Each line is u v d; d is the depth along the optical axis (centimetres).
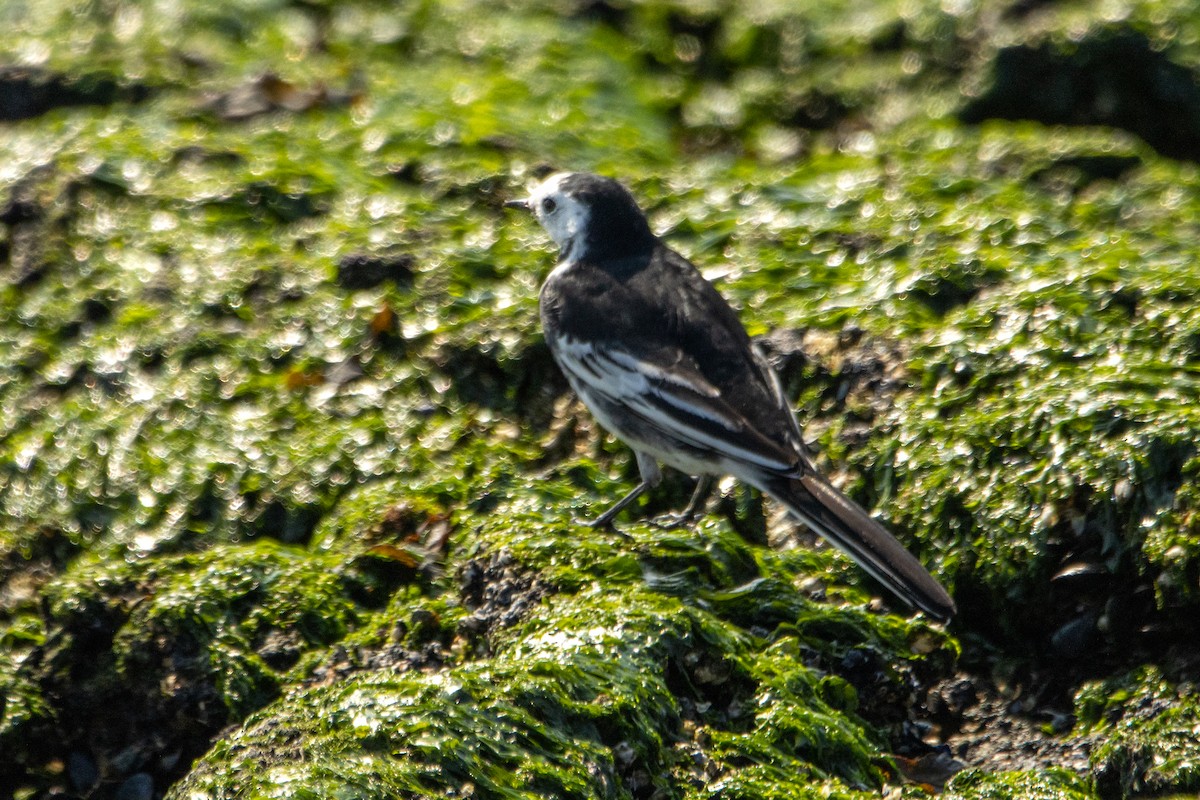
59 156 1478
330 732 757
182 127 1578
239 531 1143
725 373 1001
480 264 1320
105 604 993
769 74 1938
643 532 1015
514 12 1955
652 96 1853
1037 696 966
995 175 1548
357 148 1536
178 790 757
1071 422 1023
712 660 878
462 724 753
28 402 1267
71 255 1390
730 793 803
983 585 1008
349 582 1019
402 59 1856
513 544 981
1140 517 962
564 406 1195
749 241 1370
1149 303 1160
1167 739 866
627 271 1078
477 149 1541
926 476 1062
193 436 1202
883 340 1177
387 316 1253
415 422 1188
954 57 1842
